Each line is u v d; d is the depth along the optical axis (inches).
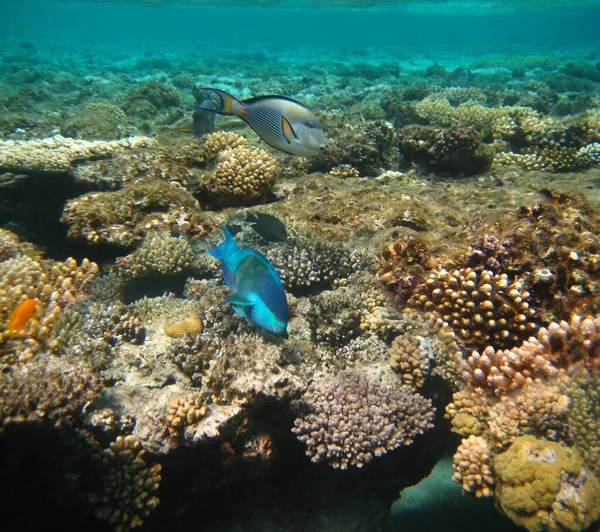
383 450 119.7
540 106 654.5
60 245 260.7
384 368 143.3
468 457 115.0
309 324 161.9
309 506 145.3
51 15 4562.0
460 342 145.8
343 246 192.5
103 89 837.8
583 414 109.6
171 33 4603.8
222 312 170.7
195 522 138.3
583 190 286.7
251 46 2256.4
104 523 119.9
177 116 651.5
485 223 171.5
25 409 97.3
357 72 1095.6
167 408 118.1
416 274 162.2
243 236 213.2
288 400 125.5
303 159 334.3
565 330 124.5
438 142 331.6
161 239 210.7
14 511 102.3
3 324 134.3
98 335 159.5
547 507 94.1
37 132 490.9
